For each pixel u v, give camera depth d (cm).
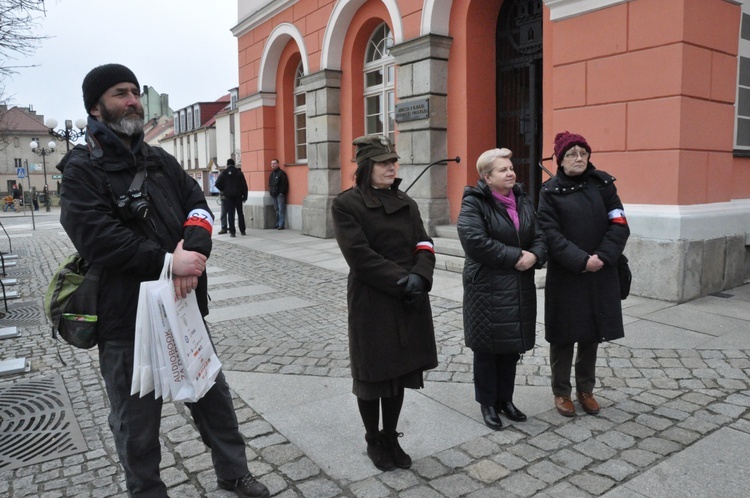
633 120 651
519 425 350
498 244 327
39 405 400
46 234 1741
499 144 973
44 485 296
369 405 298
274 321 609
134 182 238
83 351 523
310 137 1313
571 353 364
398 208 294
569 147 352
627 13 646
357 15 1184
